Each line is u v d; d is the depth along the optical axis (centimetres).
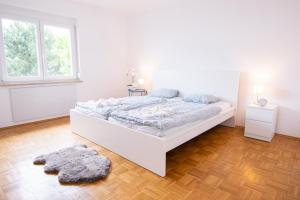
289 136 306
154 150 196
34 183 183
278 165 218
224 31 349
